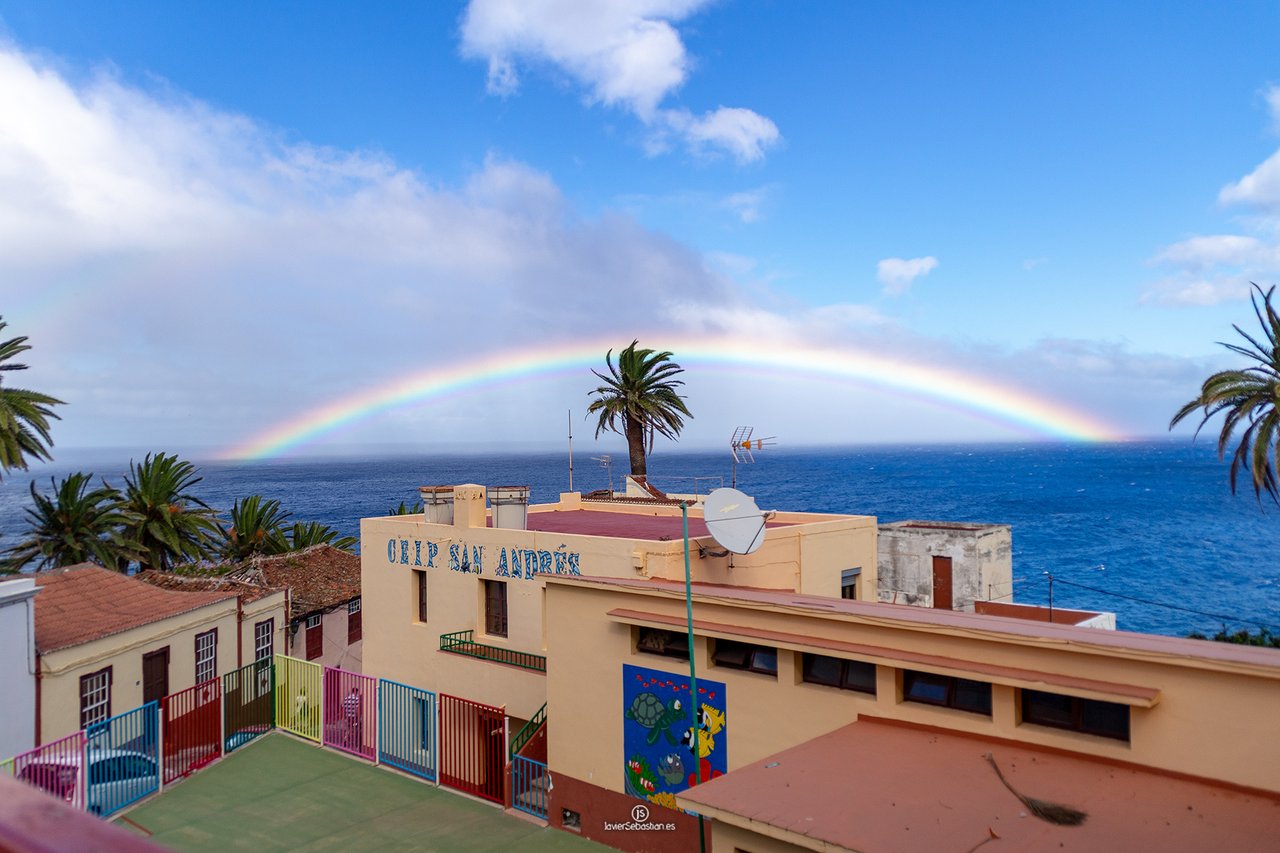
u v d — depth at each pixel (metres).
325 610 39.66
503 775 20.91
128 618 27.17
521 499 27.25
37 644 23.70
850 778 12.70
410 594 28.39
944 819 11.34
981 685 14.16
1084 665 12.87
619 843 18.31
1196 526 164.50
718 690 16.88
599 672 18.89
